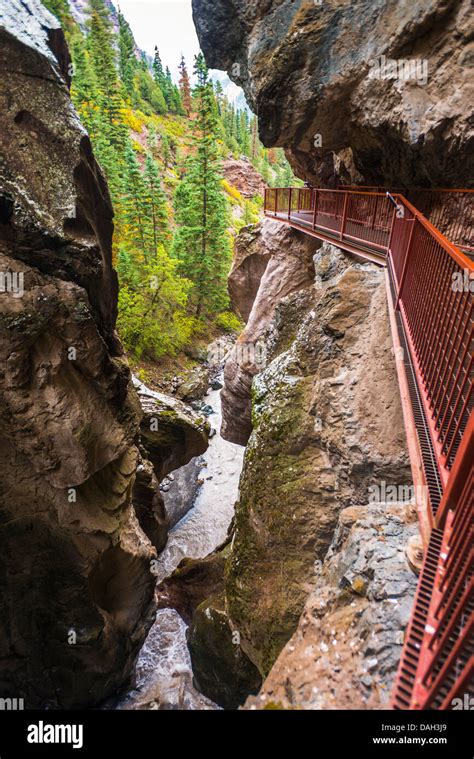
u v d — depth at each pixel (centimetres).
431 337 488
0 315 644
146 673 1203
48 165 710
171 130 7475
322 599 434
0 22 641
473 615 227
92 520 862
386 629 344
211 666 1038
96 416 834
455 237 1064
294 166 2197
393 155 1194
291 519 751
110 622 994
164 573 1546
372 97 1081
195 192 3170
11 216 660
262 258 2103
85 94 3894
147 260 3012
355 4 1044
